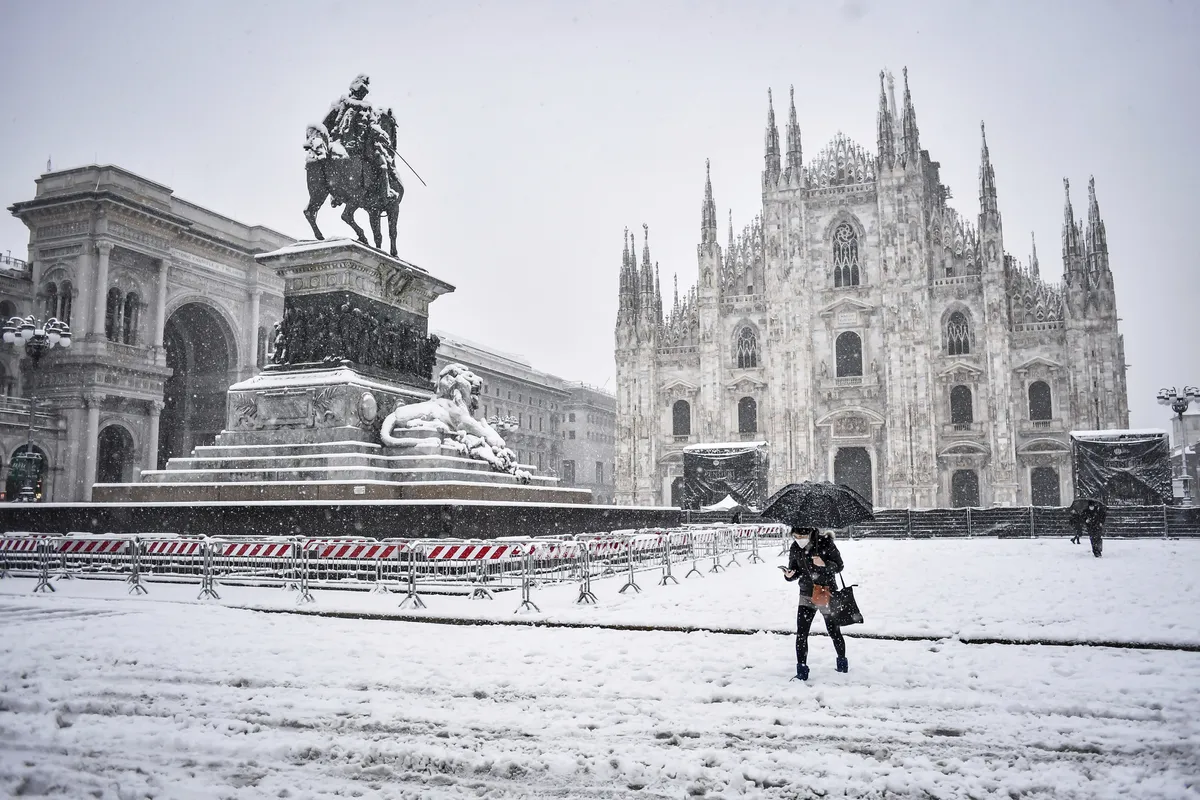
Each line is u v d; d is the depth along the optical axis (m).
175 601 19.16
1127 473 62.41
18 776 7.78
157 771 8.05
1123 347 76.62
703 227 86.44
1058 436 74.31
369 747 8.55
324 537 21.77
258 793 7.46
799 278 81.88
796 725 9.23
